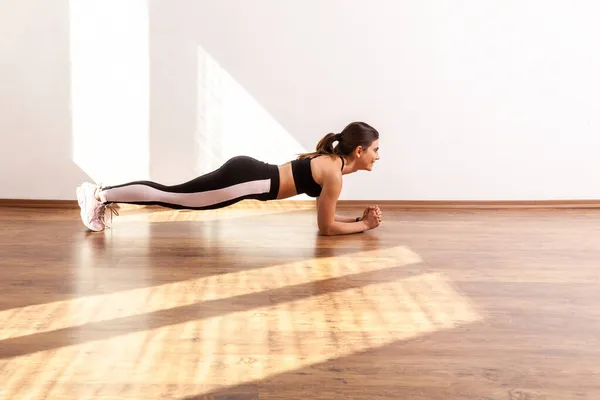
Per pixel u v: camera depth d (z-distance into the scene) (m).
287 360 1.81
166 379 1.69
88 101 3.76
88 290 2.34
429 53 3.84
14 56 3.71
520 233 3.31
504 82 3.89
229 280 2.48
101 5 3.69
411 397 1.62
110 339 1.92
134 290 2.35
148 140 3.82
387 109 3.89
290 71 3.82
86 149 3.80
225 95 3.82
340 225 3.16
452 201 3.98
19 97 3.74
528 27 3.85
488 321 2.11
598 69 3.90
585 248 3.02
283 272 2.59
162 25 3.73
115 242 2.99
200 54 3.77
